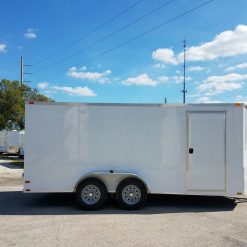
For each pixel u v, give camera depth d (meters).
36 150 10.16
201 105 10.26
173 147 10.26
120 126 10.28
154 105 10.29
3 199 11.71
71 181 10.18
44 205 10.71
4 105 42.94
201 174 10.23
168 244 6.98
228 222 8.73
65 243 7.02
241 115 10.20
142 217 9.21
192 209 10.20
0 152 38.78
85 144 10.23
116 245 6.90
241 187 10.17
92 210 10.02
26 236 7.48
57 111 10.22
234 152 10.20
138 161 10.24
